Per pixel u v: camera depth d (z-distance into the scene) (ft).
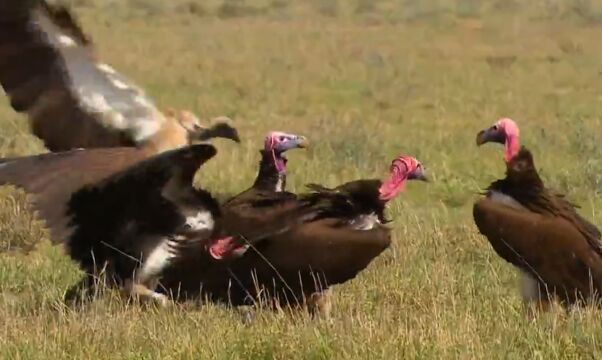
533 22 327.06
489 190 82.28
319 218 79.20
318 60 262.26
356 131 161.58
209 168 137.59
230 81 229.86
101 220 76.79
